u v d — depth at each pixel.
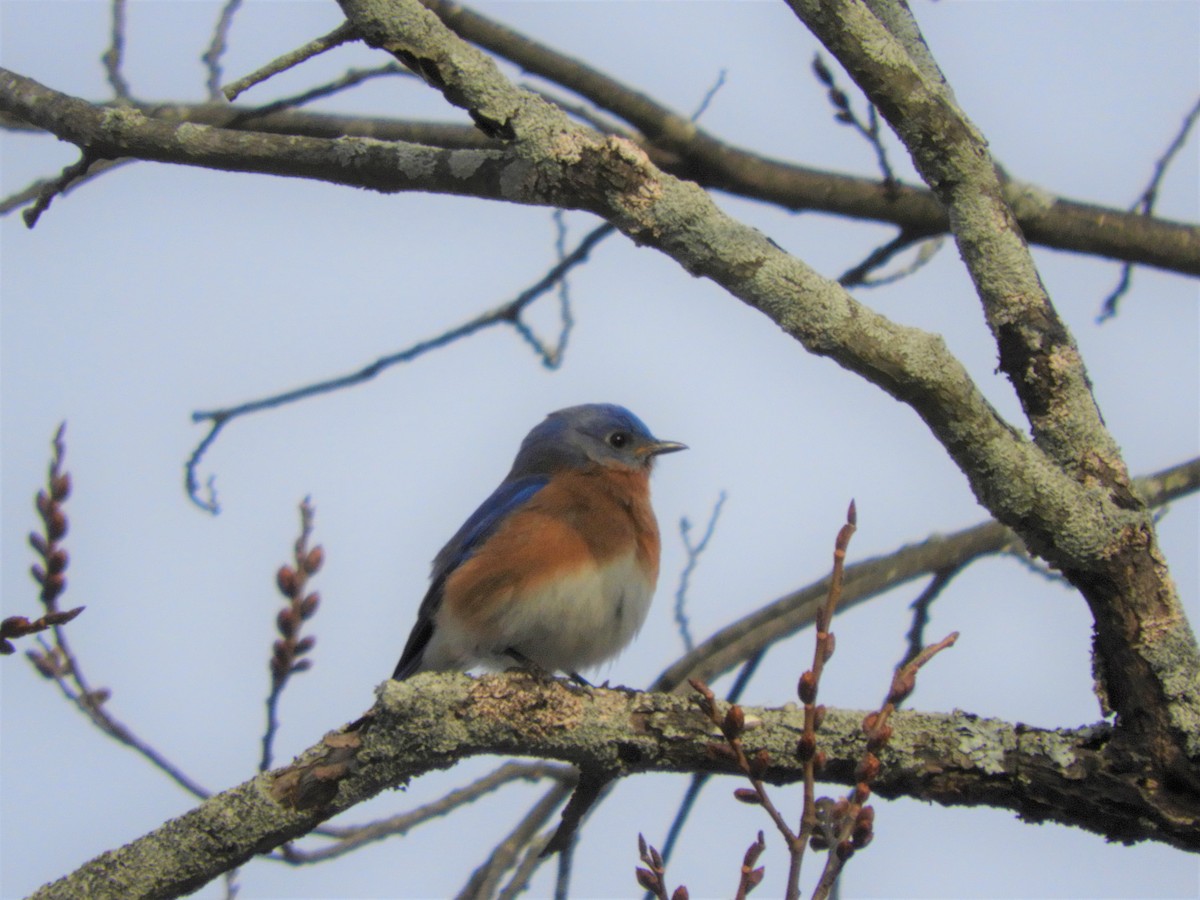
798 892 7.11
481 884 13.66
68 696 12.55
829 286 8.74
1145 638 8.59
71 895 8.89
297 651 12.07
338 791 9.07
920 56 10.16
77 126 10.99
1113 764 8.65
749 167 14.23
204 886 9.11
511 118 9.16
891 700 7.62
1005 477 8.56
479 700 9.14
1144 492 14.67
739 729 7.68
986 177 9.33
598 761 9.24
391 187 10.50
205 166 10.91
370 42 9.25
